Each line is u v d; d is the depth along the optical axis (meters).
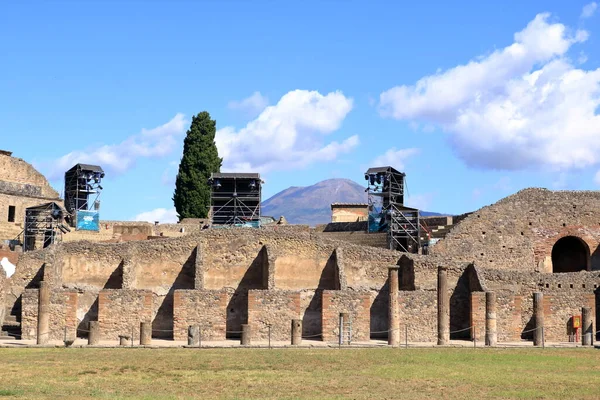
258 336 80.44
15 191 109.69
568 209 101.06
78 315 83.38
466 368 61.09
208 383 53.72
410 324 81.56
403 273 89.06
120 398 47.88
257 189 116.44
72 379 54.50
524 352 71.69
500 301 82.81
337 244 89.62
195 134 135.75
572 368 61.75
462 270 87.44
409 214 103.06
